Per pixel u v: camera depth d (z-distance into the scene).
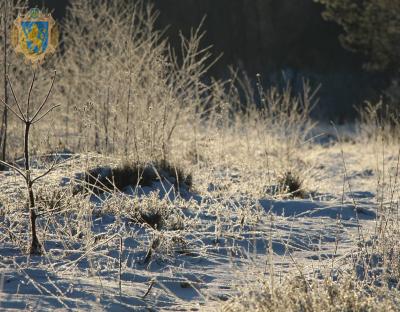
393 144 24.70
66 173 13.38
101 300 8.08
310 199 15.08
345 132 39.53
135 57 18.14
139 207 11.94
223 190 14.48
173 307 8.19
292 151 20.55
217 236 11.10
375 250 10.38
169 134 16.31
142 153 15.61
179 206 12.85
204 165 16.78
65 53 20.80
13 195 11.99
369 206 14.61
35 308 7.62
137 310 7.97
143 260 9.94
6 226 10.80
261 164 18.39
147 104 17.03
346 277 8.52
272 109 21.69
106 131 15.97
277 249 11.00
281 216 13.17
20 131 17.23
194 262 10.07
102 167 14.29
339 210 13.98
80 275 8.96
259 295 7.98
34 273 8.85
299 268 9.17
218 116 18.52
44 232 10.29
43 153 15.31
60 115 19.56
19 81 17.80
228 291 8.74
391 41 39.06
